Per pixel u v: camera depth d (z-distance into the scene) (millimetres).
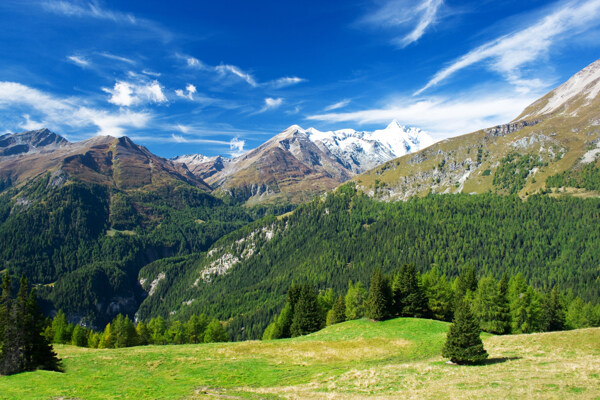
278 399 36719
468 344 44875
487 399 30266
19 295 53281
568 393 29547
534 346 48969
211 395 40062
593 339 46000
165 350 65562
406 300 81250
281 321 101375
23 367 51625
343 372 47688
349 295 102312
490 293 75500
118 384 46188
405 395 34156
